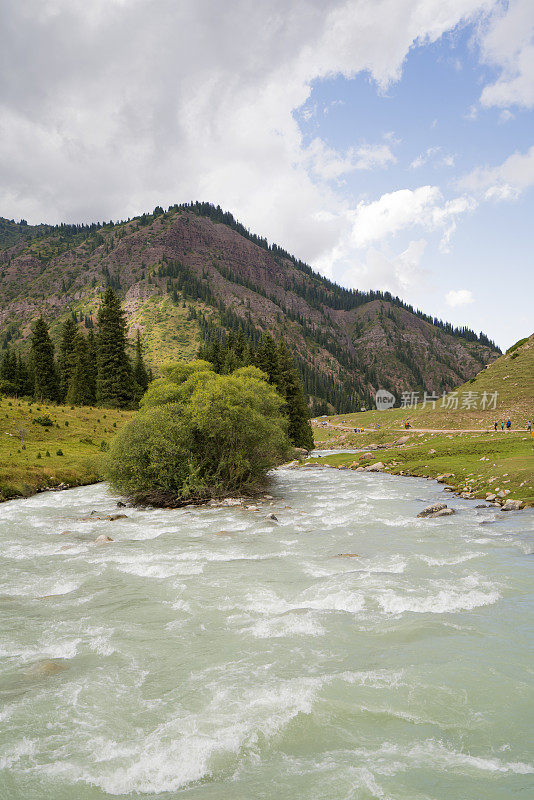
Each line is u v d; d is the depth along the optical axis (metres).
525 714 7.55
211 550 19.95
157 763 6.66
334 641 10.51
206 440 37.72
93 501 36.91
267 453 40.78
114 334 97.44
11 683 9.12
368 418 156.62
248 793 5.97
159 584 15.27
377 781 6.05
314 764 6.50
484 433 75.25
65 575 16.78
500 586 13.93
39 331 98.31
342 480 48.53
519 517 24.66
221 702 8.16
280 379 79.69
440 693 8.20
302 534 22.89
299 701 8.07
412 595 13.27
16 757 6.90
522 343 117.19
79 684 9.02
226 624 11.76
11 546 21.70
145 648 10.57
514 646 9.98
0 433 59.59
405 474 50.34
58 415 75.38
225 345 109.25
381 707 7.83
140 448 35.06
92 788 6.22
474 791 5.79
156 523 27.25
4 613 13.02
